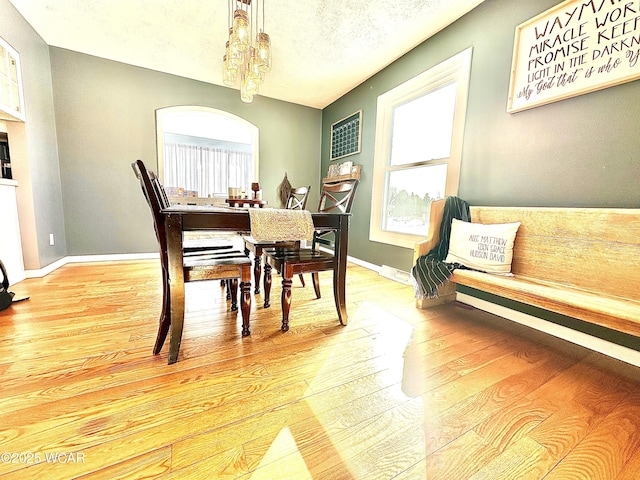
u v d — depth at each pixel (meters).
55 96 2.90
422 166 2.65
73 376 1.15
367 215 3.43
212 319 1.78
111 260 3.32
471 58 2.12
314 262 1.67
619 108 1.38
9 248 2.31
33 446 0.81
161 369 1.22
